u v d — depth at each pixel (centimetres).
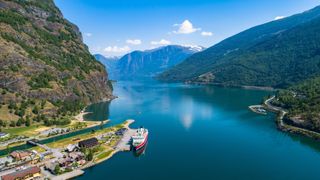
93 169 19800
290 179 18338
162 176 18725
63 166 19638
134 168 19938
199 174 18988
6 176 17462
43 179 17988
